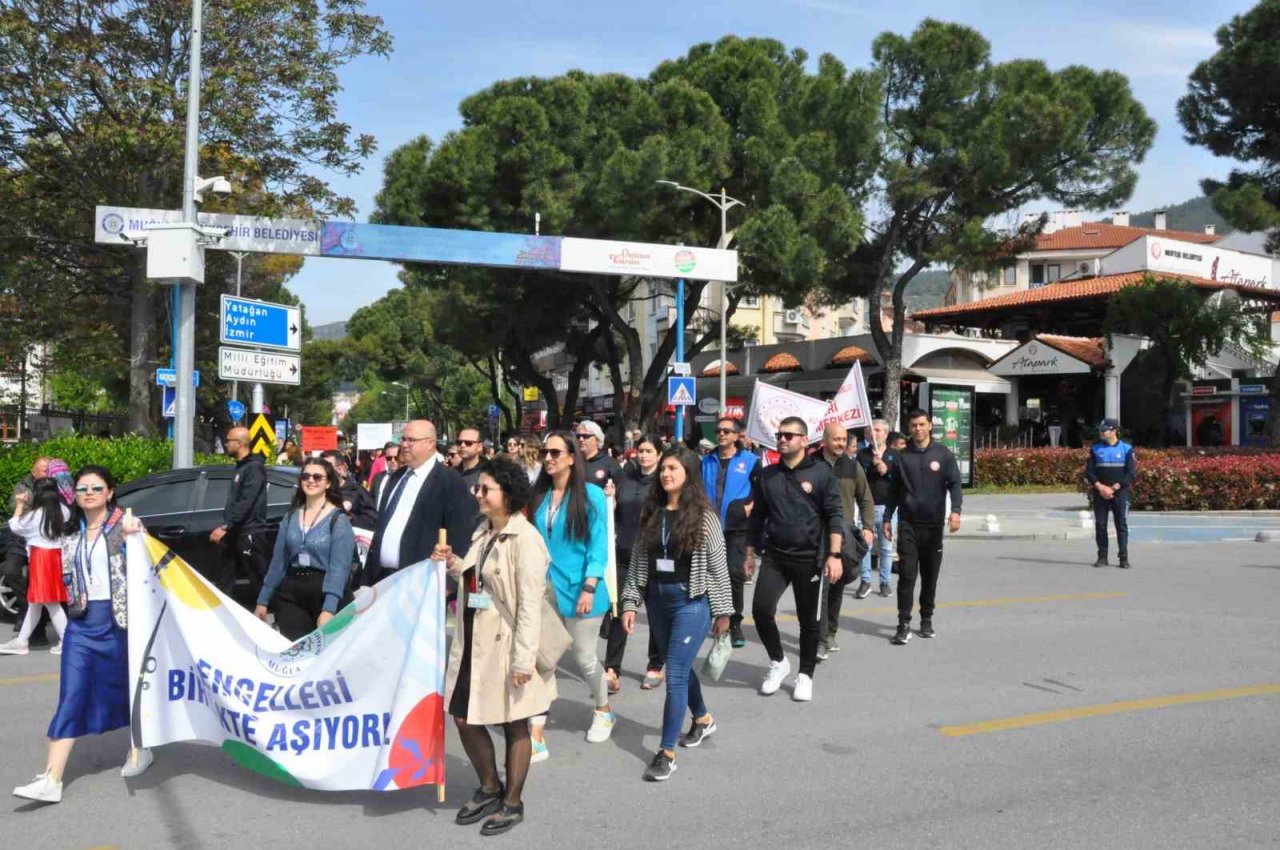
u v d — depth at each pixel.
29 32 20.31
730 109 31.92
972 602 11.37
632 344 32.28
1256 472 23.91
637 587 5.94
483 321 35.53
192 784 5.55
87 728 5.34
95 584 5.34
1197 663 8.22
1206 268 47.72
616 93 29.83
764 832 4.75
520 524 4.95
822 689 7.52
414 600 5.08
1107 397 36.22
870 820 4.89
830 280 33.47
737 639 8.98
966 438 25.80
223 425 45.28
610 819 4.96
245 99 22.11
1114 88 31.39
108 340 25.16
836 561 7.09
